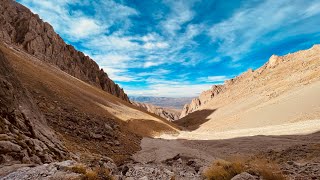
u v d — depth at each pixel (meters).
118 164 22.64
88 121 46.78
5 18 145.12
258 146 36.25
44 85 62.66
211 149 41.62
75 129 36.75
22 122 15.83
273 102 97.25
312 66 145.12
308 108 65.50
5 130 13.42
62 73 130.75
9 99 16.08
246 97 175.88
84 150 25.50
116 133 48.75
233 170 7.82
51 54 155.00
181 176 11.05
